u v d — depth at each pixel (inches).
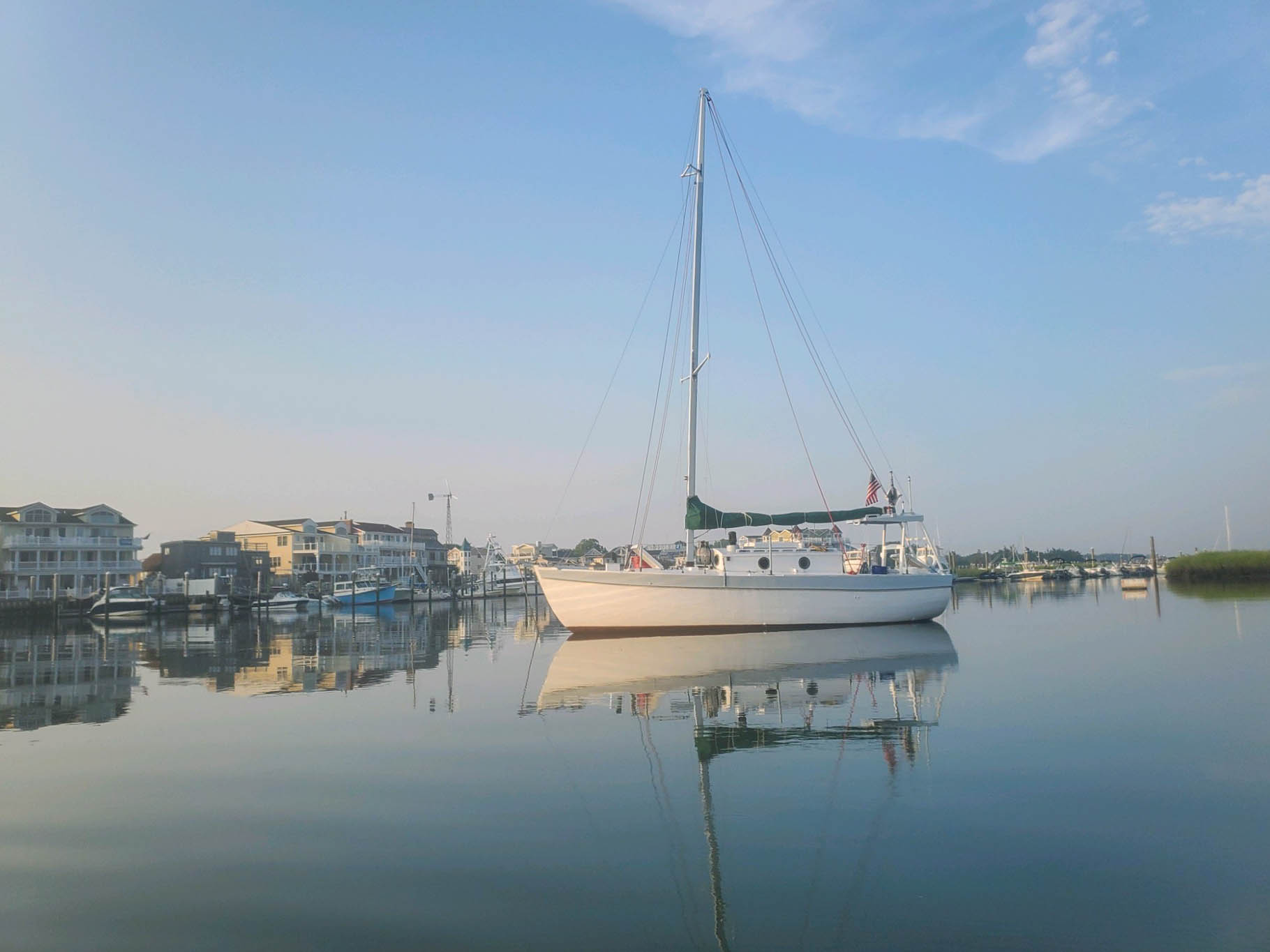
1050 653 936.9
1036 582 4569.4
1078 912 271.4
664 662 914.7
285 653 1165.1
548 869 312.5
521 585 3988.7
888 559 1502.2
